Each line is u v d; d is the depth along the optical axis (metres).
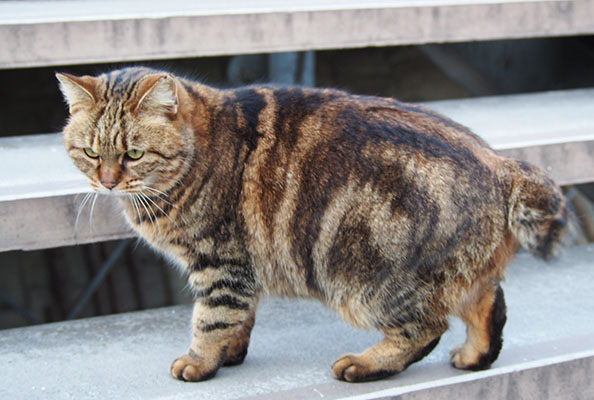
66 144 1.49
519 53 2.63
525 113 1.94
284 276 1.52
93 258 2.51
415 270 1.46
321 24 1.87
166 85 1.45
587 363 1.57
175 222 1.49
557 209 1.47
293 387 1.50
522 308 1.69
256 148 1.50
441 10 1.91
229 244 1.49
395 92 2.73
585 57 2.43
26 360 1.57
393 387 1.50
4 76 2.70
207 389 1.50
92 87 1.47
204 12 1.83
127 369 1.55
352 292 1.48
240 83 2.52
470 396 1.52
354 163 1.47
